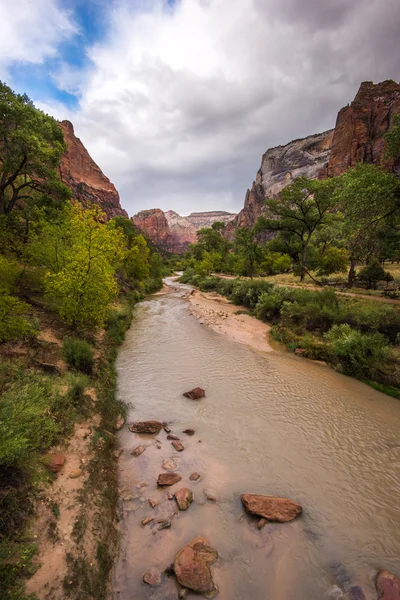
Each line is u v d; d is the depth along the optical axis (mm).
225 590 4133
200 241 101188
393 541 5074
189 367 13188
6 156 18125
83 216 12820
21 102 18047
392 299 20141
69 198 23609
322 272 39125
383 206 15711
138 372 12484
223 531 5125
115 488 5969
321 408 9719
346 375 12539
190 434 8070
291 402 10102
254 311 24625
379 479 6578
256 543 4918
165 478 6258
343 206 18141
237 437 8047
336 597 4113
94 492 5457
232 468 6824
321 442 7918
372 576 4438
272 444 7785
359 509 5746
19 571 3551
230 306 29688
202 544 4754
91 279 11812
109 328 16516
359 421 8961
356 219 17219
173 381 11664
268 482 6422
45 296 12445
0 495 4215
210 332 19422
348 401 10234
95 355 11969
